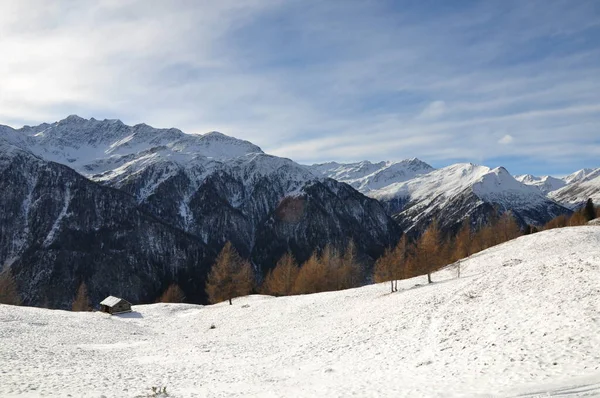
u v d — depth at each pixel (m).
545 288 30.23
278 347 39.31
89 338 48.59
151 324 64.75
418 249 67.56
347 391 20.70
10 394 20.44
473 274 55.94
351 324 41.78
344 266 99.25
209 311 67.81
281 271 102.81
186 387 24.34
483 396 16.80
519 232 107.31
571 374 17.77
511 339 24.17
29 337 44.12
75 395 20.80
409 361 26.27
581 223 113.69
